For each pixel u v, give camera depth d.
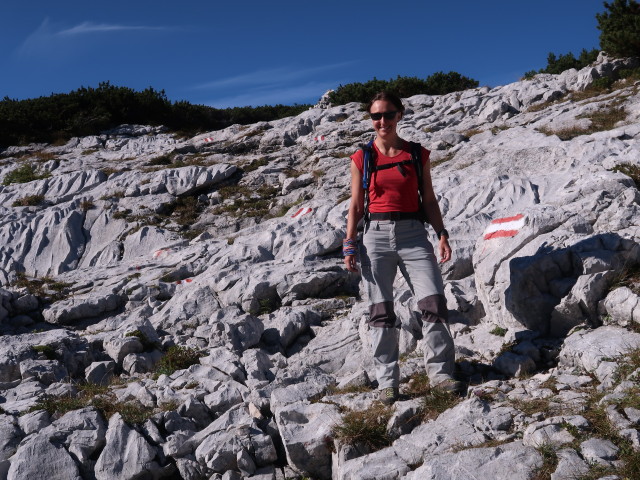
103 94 29.75
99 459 4.58
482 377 5.02
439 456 3.64
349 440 4.17
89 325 9.38
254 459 4.50
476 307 6.80
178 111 31.11
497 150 14.34
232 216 15.67
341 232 9.80
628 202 6.73
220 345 7.30
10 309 9.68
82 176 17.86
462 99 22.66
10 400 5.92
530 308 5.66
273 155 19.77
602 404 3.83
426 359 4.75
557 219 6.52
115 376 6.80
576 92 20.56
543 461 3.45
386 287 4.73
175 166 19.69
